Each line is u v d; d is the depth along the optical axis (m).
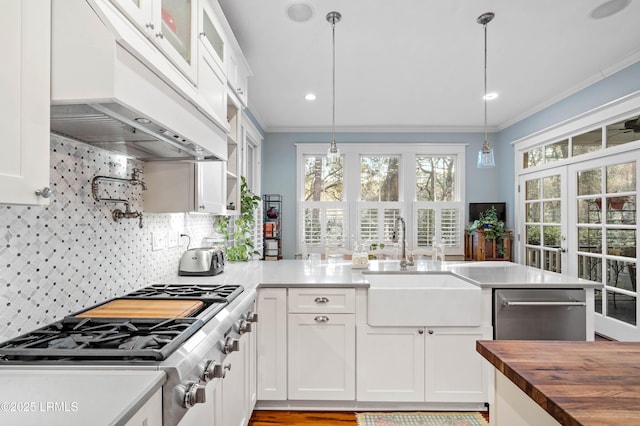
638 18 2.32
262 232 4.71
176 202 1.89
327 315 2.06
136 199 1.81
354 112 4.41
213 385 1.22
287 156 5.14
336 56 2.86
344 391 2.07
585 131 3.45
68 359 0.88
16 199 0.73
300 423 2.00
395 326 2.04
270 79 3.35
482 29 2.46
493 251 4.69
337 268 2.64
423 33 2.51
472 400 2.04
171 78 1.14
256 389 2.06
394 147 5.12
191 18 1.53
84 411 0.65
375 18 2.31
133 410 0.68
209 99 1.74
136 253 1.79
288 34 2.51
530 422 0.84
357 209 5.14
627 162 2.98
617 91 3.07
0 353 0.89
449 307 2.02
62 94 0.85
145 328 1.13
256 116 4.47
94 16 0.85
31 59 0.78
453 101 3.98
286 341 2.07
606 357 0.89
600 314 3.28
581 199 3.53
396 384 2.06
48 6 0.84
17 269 1.07
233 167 2.60
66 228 1.28
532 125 4.32
